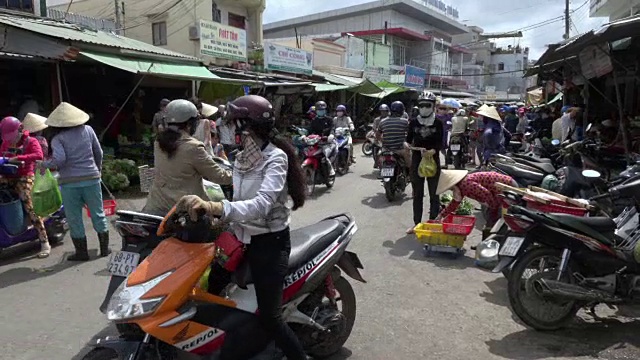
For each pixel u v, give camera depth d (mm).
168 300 2461
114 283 3125
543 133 13641
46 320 4141
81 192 5504
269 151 2641
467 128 12703
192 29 15289
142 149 11961
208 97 14836
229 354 2691
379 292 4746
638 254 3742
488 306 4426
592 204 4559
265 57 18109
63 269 5383
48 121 5250
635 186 4191
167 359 2605
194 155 3354
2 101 10062
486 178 5844
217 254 2727
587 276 3926
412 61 42000
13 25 8539
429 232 5746
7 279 5078
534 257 3898
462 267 5461
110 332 3926
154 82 13492
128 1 19766
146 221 3082
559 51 8125
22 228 5742
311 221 7523
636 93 11914
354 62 30344
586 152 7582
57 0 21188
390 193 8734
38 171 5645
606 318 4160
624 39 7578
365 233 6848
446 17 48000
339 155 11820
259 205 2502
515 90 55875
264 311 2746
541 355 3541
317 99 22047
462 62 50000
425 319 4160
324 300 3518
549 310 3924
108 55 10008
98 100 12539
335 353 3576
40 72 10562
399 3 41562
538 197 4602
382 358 3523
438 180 6316
